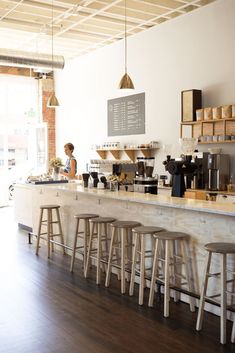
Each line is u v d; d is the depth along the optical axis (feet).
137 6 21.34
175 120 22.93
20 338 10.32
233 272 10.48
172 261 12.90
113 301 12.87
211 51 20.54
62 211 19.58
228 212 10.44
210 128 20.58
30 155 35.94
